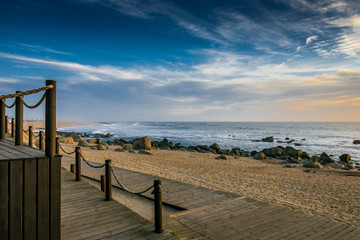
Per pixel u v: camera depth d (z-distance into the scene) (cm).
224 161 2184
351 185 1200
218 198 670
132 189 766
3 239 296
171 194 707
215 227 479
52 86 339
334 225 499
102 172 980
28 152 381
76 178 741
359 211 758
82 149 2142
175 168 1488
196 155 2556
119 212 501
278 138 6175
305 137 6725
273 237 441
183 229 466
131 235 409
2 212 296
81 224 440
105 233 410
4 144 529
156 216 424
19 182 308
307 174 1570
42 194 323
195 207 595
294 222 510
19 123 519
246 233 455
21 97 497
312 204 818
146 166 1437
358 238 445
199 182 1084
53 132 338
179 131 8706
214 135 6769
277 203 795
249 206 605
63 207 521
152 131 8419
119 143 3659
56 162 333
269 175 1452
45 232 325
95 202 555
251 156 2847
